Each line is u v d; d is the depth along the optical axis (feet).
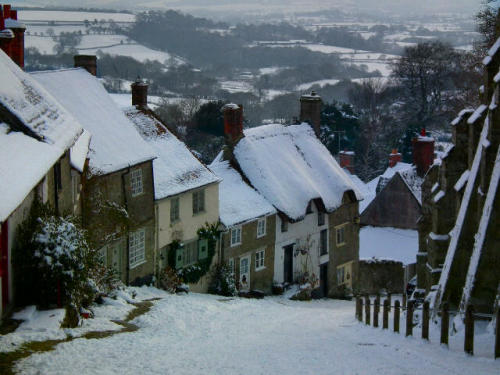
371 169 289.94
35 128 74.90
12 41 102.58
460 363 56.08
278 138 162.81
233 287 133.08
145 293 105.19
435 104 299.58
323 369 54.80
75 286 71.41
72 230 71.67
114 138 112.78
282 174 152.35
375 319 76.64
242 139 153.17
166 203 120.98
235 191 144.56
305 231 153.17
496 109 79.92
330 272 160.66
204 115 291.79
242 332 76.33
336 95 467.52
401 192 178.50
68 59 437.58
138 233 114.42
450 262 86.53
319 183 160.04
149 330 73.15
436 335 69.82
